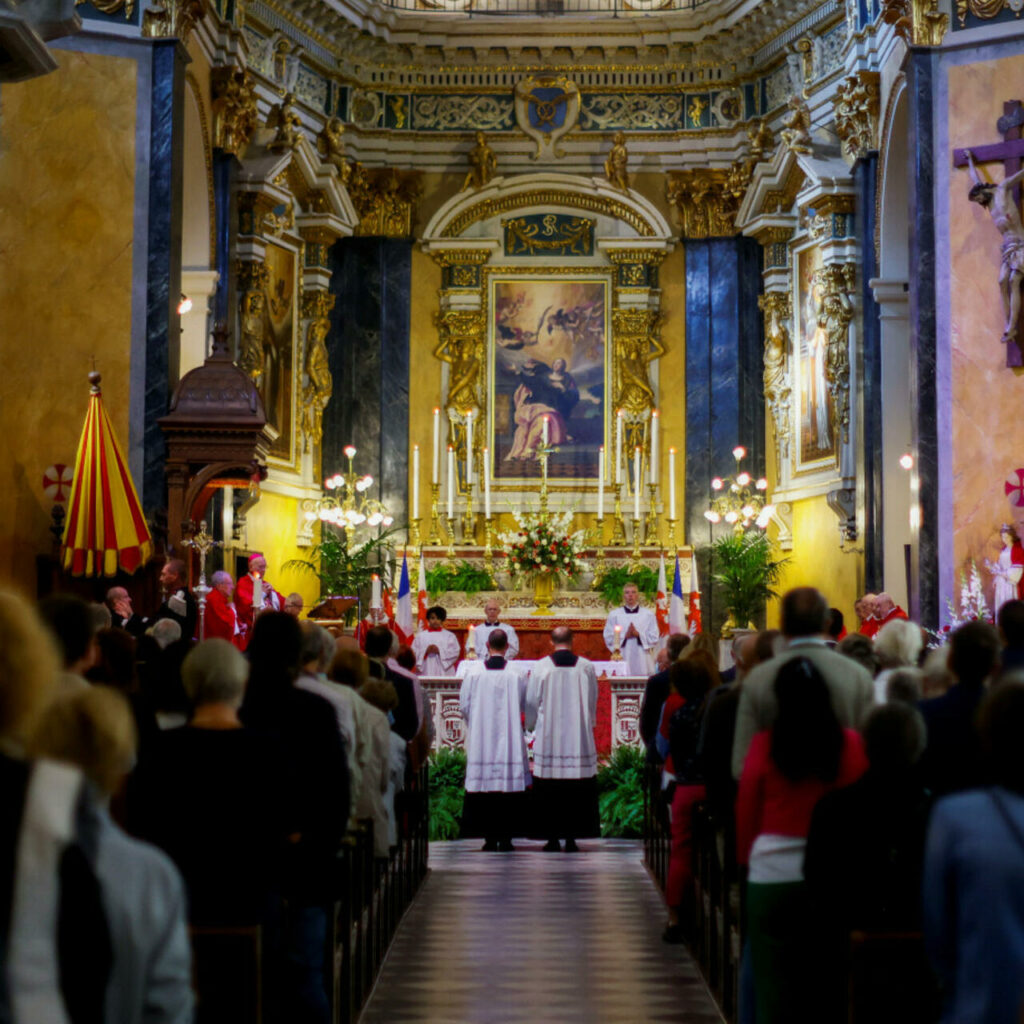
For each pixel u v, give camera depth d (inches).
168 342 578.9
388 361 934.4
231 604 561.3
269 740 188.4
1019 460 565.6
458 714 613.3
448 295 944.3
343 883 251.3
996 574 550.6
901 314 729.6
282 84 862.5
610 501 931.3
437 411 920.3
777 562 878.4
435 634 695.7
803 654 223.1
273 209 807.1
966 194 579.8
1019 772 134.5
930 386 578.2
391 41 927.0
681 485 935.7
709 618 916.6
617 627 750.5
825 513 832.9
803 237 863.7
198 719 188.5
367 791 305.9
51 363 576.1
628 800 577.3
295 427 885.8
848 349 779.4
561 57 943.0
